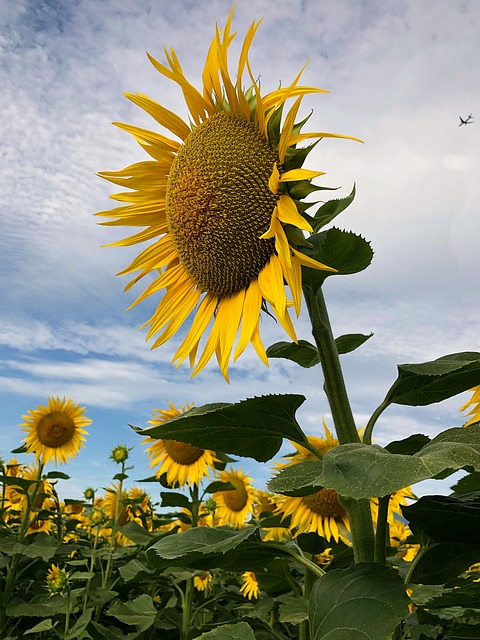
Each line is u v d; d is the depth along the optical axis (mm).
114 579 1596
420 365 580
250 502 1673
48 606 1317
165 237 764
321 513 1062
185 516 1438
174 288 755
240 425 582
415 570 575
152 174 760
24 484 1529
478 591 631
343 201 616
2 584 1585
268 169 627
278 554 602
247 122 657
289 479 518
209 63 674
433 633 839
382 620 438
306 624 893
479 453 428
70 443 1856
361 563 501
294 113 573
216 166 642
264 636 1089
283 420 574
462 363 553
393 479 404
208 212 641
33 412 1840
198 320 702
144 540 1411
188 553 540
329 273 587
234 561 625
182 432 598
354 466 435
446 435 496
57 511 1775
